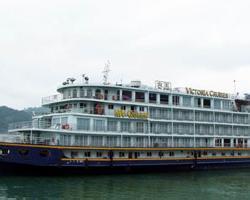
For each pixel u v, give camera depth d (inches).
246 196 1697.8
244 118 3014.3
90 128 2167.8
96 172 2160.4
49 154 1975.9
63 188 1713.8
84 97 2219.5
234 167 2807.6
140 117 2365.9
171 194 1676.9
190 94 2655.0
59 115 2146.9
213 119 2787.9
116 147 2208.4
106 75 2420.0
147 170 2375.7
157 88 2549.2
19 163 1909.4
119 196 1584.6
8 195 1551.4
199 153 2620.6
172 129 2536.9
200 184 1988.2
